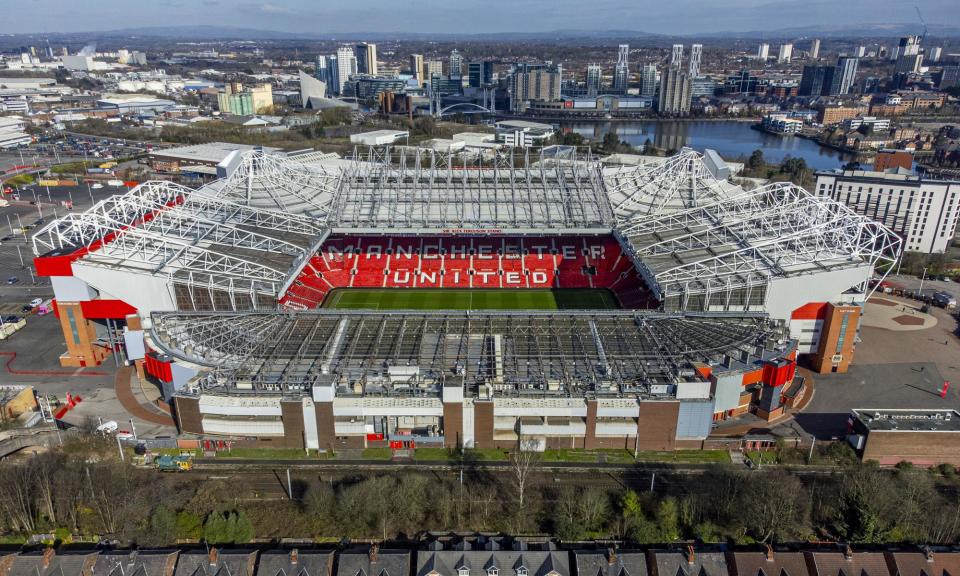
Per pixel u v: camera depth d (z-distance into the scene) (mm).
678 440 109125
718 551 78125
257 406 106375
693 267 145250
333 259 182875
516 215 177875
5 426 112500
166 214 171375
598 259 184625
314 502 92000
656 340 119688
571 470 104438
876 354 145500
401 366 110438
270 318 126312
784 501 89125
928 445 105312
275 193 187875
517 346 118438
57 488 93000
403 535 88875
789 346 122125
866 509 89000
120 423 115688
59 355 142500
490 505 95062
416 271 180000
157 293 133625
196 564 77250
